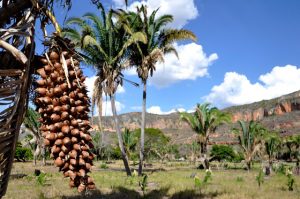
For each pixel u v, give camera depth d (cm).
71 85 267
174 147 8381
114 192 1591
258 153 4059
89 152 258
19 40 299
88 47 2264
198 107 4034
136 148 5644
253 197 1518
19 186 1809
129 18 2589
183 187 1833
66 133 254
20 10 311
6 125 272
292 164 5366
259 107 18125
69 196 1389
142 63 2620
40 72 270
